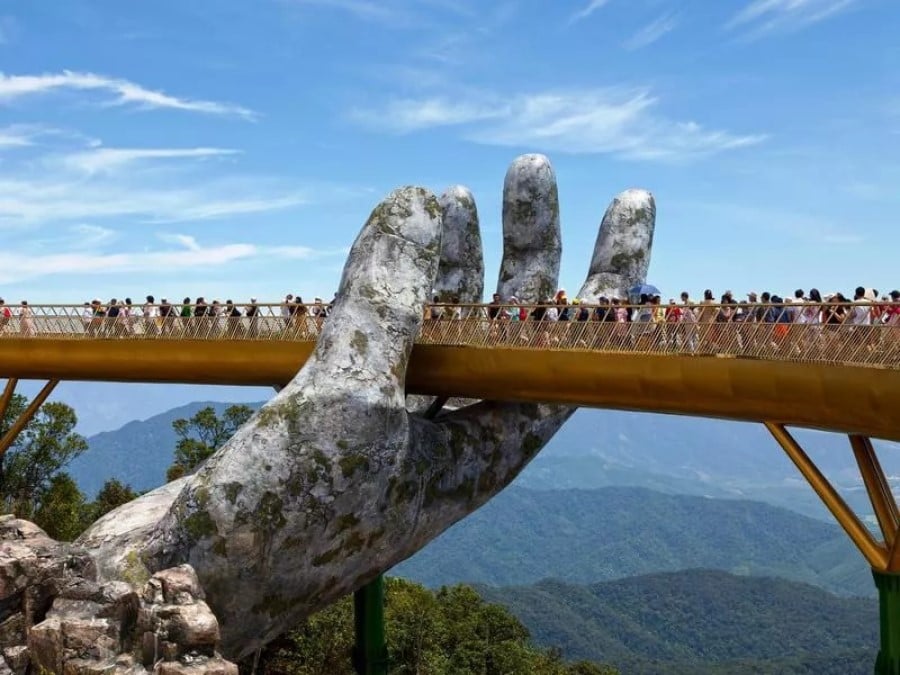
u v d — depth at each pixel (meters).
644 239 34.94
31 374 36.31
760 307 22.50
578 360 25.42
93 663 20.59
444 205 37.78
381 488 26.73
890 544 20.98
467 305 28.52
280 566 25.45
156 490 28.78
